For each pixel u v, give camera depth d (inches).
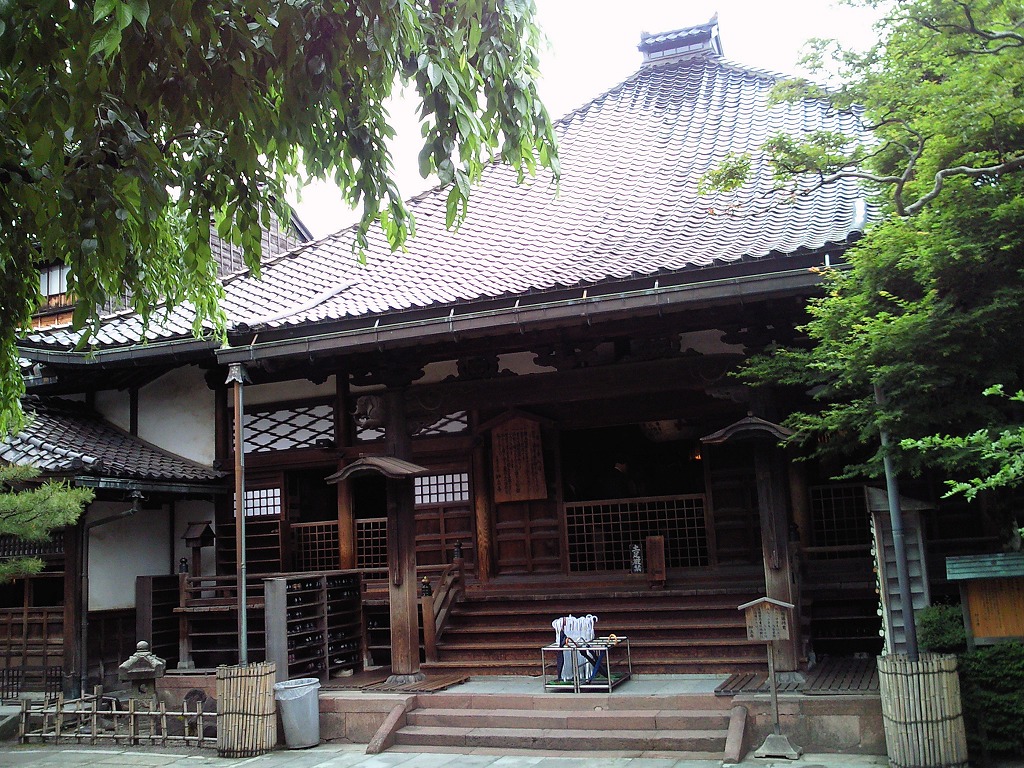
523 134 261.0
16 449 473.1
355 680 439.8
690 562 493.4
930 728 283.0
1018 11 279.4
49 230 246.7
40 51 208.8
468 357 457.4
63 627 475.8
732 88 657.0
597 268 425.1
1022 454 210.5
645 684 380.5
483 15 256.1
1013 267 280.4
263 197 279.9
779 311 391.5
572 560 500.4
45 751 389.4
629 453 660.1
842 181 476.7
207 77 246.1
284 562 526.0
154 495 518.9
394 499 427.5
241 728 361.7
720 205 491.8
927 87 287.3
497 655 434.3
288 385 540.4
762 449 375.2
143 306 311.9
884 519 334.6
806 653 385.4
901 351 282.2
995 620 300.0
